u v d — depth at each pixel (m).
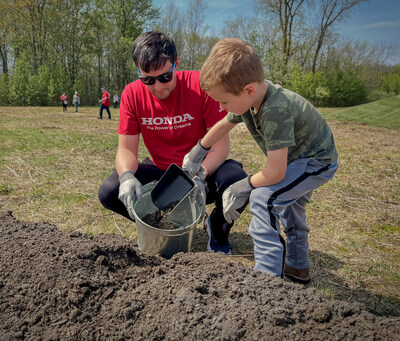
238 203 1.84
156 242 2.00
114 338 1.37
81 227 2.85
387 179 4.65
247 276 1.62
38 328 1.41
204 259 1.82
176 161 2.61
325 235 2.89
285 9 27.23
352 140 8.35
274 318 1.33
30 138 7.20
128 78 39.56
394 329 1.25
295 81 33.66
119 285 1.64
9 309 1.49
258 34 22.77
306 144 1.80
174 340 1.31
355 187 4.25
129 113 2.49
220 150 2.45
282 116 1.58
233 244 2.68
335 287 2.13
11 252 1.77
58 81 32.75
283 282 1.57
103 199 2.41
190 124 2.48
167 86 2.18
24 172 4.40
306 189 1.78
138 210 2.27
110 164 5.07
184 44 39.56
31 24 32.41
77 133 8.62
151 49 2.03
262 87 1.59
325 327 1.30
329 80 36.16
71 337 1.36
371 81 43.16
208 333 1.31
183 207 2.12
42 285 1.54
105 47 37.25
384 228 3.07
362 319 1.33
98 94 38.59
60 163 4.98
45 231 2.05
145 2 36.00
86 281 1.57
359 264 2.44
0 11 31.12
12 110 19.09
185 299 1.46
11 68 37.53
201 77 1.57
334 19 32.06
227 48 1.49
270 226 1.70
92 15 35.97
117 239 2.01
